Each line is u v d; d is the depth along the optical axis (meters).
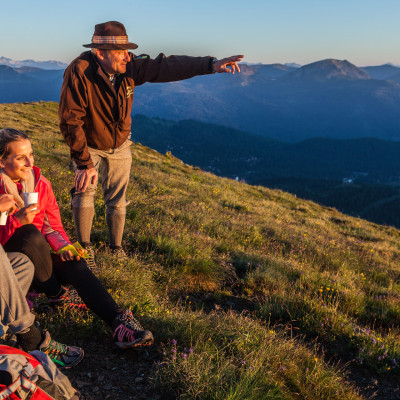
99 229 6.84
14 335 2.89
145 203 10.58
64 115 3.92
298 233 14.23
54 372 2.19
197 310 5.14
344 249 13.20
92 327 3.65
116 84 4.11
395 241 21.69
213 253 8.10
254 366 3.51
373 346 5.48
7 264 2.55
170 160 36.22
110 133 4.29
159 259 6.49
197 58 4.22
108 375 3.19
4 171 2.97
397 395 4.67
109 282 4.67
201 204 13.98
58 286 3.24
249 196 26.09
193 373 3.18
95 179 4.26
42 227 3.35
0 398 1.78
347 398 4.02
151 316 4.10
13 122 33.25
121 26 3.83
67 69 3.92
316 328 5.79
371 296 8.52
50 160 15.95
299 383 3.88
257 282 7.27
